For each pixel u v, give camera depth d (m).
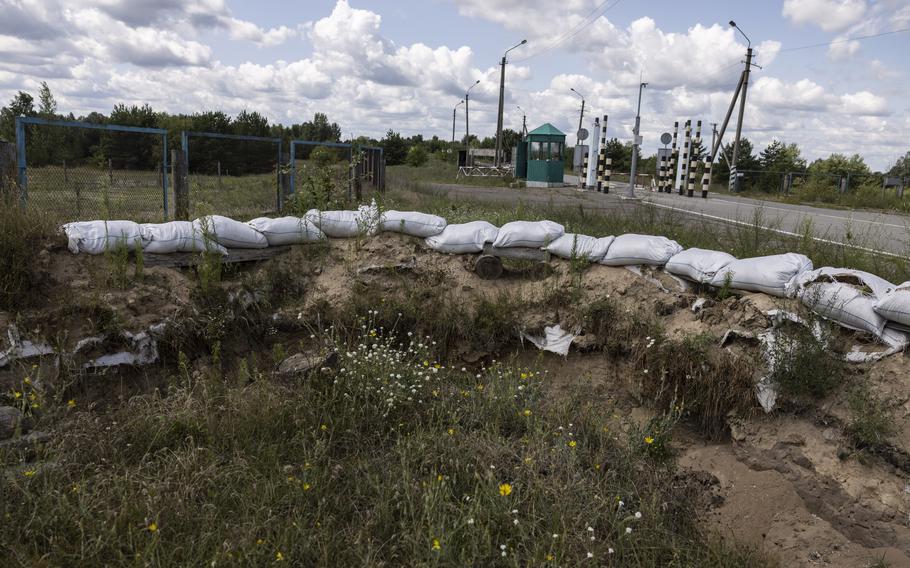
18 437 3.59
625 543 3.31
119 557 2.86
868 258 6.67
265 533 3.15
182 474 3.46
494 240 6.00
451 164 52.09
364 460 3.86
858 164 36.06
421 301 5.65
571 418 4.49
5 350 4.07
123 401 4.21
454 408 4.50
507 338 5.41
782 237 8.23
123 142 13.15
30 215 5.07
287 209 10.34
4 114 19.83
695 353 4.53
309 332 5.42
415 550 3.06
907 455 3.57
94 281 4.75
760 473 3.99
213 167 14.90
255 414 4.08
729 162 41.03
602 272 5.64
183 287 5.14
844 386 4.02
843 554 3.38
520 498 3.55
